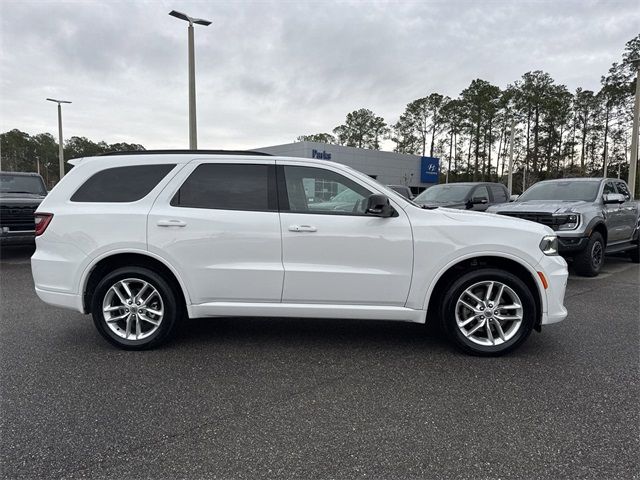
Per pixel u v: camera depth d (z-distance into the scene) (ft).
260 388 10.72
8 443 8.26
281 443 8.34
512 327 12.86
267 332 15.14
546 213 25.44
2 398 10.10
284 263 12.69
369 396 10.31
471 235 12.53
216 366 12.08
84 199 13.21
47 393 10.37
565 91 195.21
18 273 25.98
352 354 13.05
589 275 26.25
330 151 125.08
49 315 17.10
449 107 205.57
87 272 12.95
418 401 10.06
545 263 12.60
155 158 13.37
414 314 12.87
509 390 10.64
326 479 7.29
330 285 12.69
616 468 7.58
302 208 12.98
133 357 12.71
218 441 8.39
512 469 7.57
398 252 12.60
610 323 16.28
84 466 7.59
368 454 8.00
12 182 35.55
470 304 13.02
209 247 12.68
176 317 13.25
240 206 12.91
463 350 12.89
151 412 9.50
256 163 13.24
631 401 10.07
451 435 8.63
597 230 26.81
